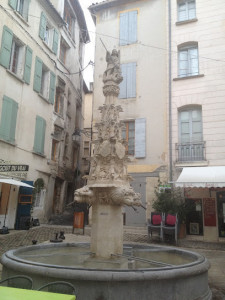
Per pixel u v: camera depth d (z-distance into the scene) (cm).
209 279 625
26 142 1659
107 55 656
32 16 1769
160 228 1191
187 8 1703
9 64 1571
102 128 602
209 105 1502
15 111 1550
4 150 1459
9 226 1444
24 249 580
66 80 2305
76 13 2559
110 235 530
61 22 2105
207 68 1548
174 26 1689
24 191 1520
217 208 1369
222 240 1327
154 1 1798
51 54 2019
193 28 1634
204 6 1634
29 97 1709
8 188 1455
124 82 1731
